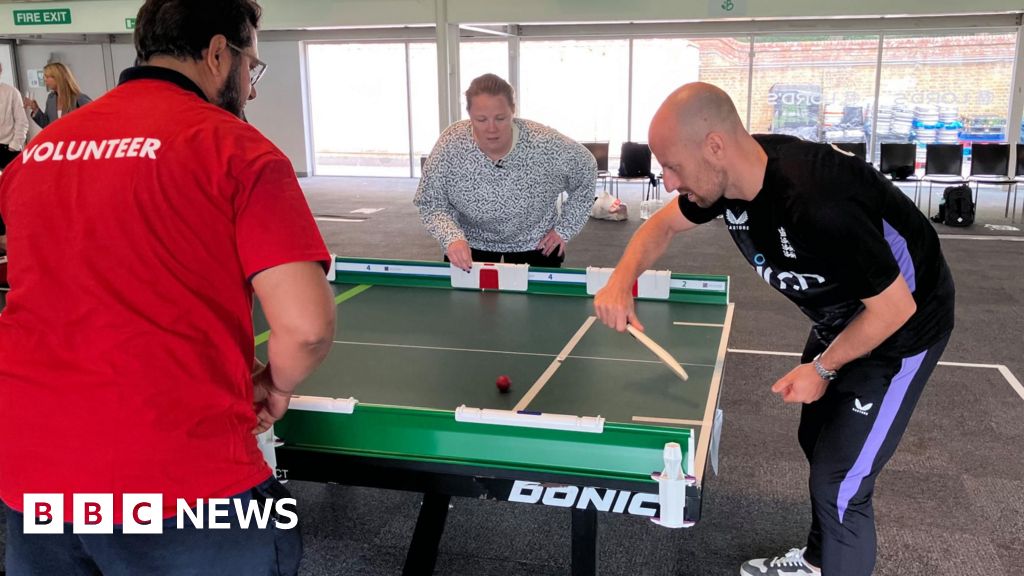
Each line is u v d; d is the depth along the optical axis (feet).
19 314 4.02
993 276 20.54
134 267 3.89
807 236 5.31
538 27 39.70
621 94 41.32
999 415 11.92
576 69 41.50
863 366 6.16
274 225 4.04
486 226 11.03
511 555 8.50
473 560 8.42
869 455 6.30
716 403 6.29
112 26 34.76
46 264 3.96
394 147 45.11
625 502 5.09
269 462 5.44
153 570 4.20
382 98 44.29
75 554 4.28
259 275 4.08
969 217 27.99
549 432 5.12
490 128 9.80
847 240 5.18
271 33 42.70
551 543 8.71
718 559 8.42
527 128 10.48
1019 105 35.70
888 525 9.00
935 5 28.30
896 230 5.60
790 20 37.40
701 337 7.95
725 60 39.27
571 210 11.16
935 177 30.76
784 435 11.33
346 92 44.52
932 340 6.04
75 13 34.83
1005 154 30.04
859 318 5.60
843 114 38.60
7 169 4.24
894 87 37.76
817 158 5.38
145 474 3.93
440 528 7.61
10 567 4.31
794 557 7.87
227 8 4.43
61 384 3.92
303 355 4.23
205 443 4.07
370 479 5.49
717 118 5.36
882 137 38.55
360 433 5.41
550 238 11.11
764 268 6.17
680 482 4.86
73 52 45.50
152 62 4.36
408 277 10.18
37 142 4.18
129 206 3.89
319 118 45.19
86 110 4.24
